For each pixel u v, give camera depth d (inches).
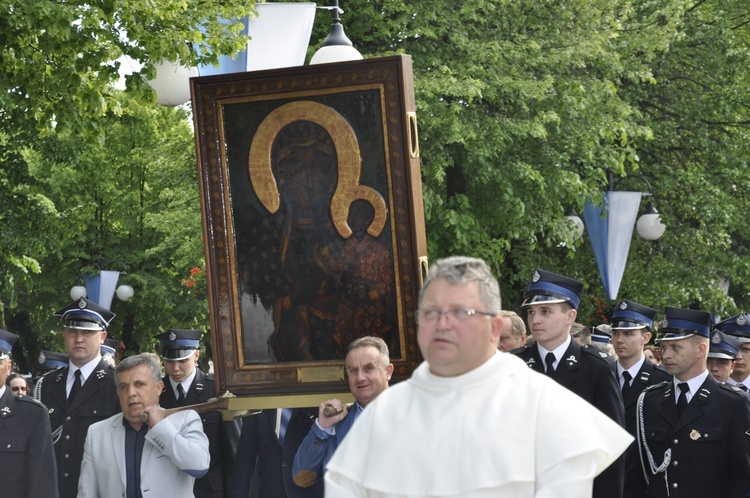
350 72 255.3
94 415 397.1
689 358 330.3
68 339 404.8
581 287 329.4
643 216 778.2
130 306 1325.0
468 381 154.9
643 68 868.0
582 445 149.0
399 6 740.7
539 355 331.9
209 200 264.4
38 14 441.7
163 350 402.3
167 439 287.3
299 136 260.2
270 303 263.3
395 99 252.8
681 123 942.4
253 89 261.0
